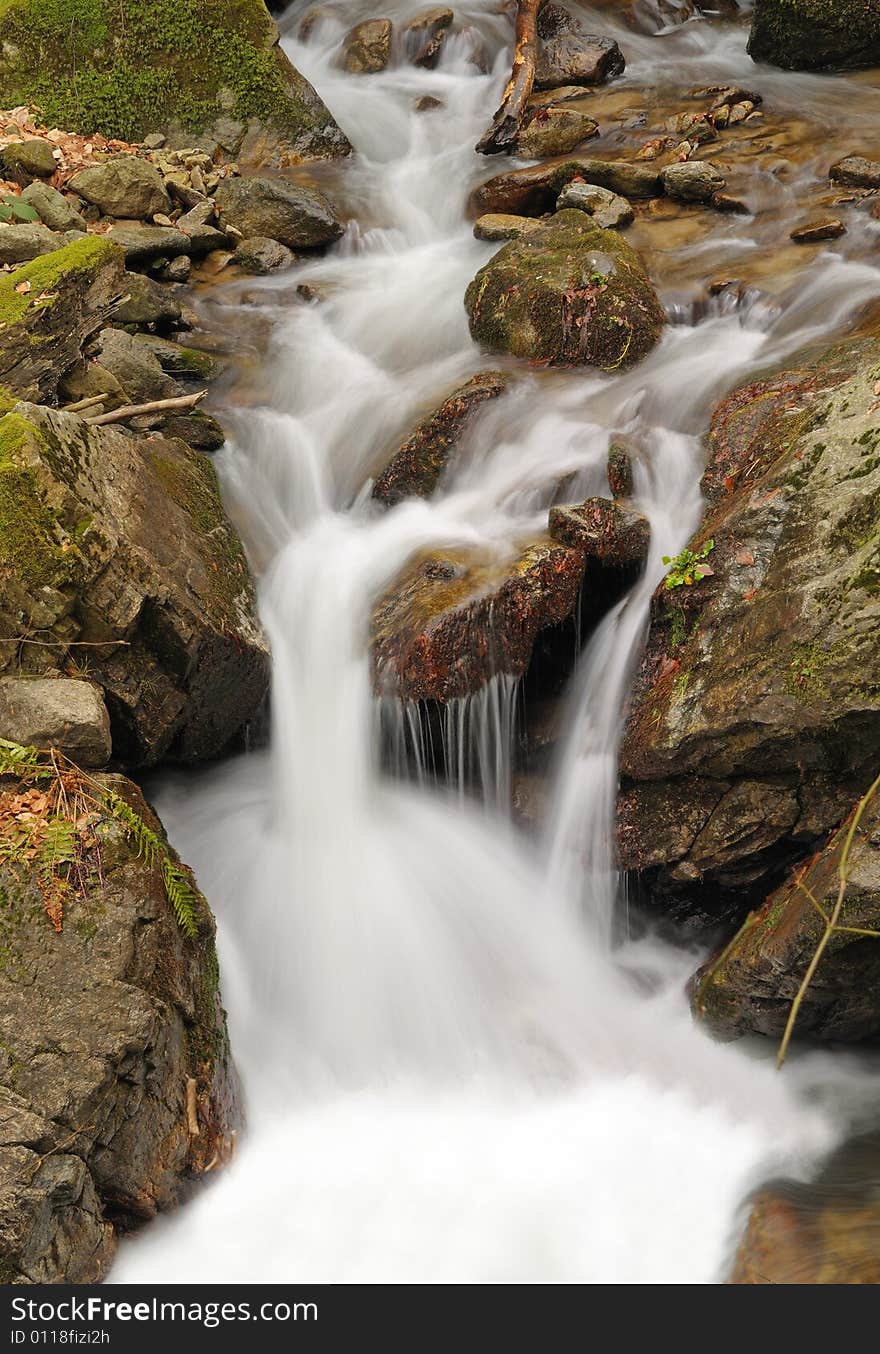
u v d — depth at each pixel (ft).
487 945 20.02
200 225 31.76
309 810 20.86
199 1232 16.03
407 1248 16.07
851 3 37.60
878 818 16.71
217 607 19.89
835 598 17.88
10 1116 14.15
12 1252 13.69
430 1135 17.83
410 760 20.66
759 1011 18.10
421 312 28.94
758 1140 17.65
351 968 19.45
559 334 26.04
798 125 35.04
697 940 20.68
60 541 17.78
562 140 35.42
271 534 23.70
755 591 18.97
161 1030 15.30
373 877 20.18
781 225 30.22
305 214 32.45
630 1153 17.49
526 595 20.53
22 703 17.20
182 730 20.08
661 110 36.73
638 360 25.72
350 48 41.60
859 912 16.42
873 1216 15.40
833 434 19.54
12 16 35.55
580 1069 18.83
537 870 20.98
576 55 39.34
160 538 19.83
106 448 20.01
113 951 15.38
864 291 26.17
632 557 21.27
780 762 18.47
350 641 21.04
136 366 24.54
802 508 19.06
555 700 21.76
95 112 35.70
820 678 17.67
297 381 27.07
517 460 23.85
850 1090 18.37
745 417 21.93
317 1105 18.26
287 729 21.20
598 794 20.43
